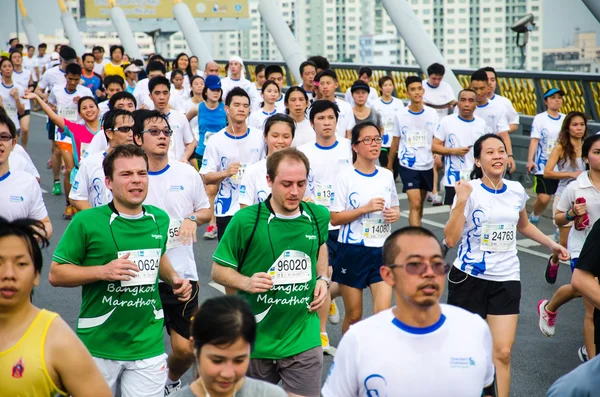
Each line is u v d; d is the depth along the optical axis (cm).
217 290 918
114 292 502
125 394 519
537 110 1589
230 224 513
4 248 355
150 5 4319
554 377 682
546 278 912
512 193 627
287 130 743
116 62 2227
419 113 1165
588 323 680
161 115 631
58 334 359
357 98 1130
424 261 352
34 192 634
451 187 1131
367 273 677
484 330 363
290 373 516
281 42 2073
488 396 380
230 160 930
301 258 513
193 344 332
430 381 352
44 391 356
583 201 699
